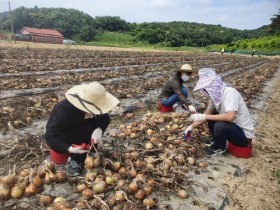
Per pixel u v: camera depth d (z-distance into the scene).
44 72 6.16
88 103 1.76
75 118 1.87
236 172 2.25
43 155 2.25
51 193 1.77
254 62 15.30
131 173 1.90
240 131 2.38
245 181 2.16
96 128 2.01
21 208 1.63
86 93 1.77
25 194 1.72
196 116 2.38
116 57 12.20
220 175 2.19
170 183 1.92
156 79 6.08
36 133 2.75
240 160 2.47
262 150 2.80
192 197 1.87
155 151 2.39
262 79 7.94
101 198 1.70
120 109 3.69
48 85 4.79
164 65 9.61
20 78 5.26
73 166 1.94
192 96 5.03
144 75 6.94
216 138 2.44
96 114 1.76
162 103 3.67
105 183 1.79
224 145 2.49
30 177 1.78
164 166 2.03
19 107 3.31
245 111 2.38
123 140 2.65
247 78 7.85
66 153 1.94
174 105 3.99
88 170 1.89
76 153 1.90
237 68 10.89
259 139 3.14
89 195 1.71
